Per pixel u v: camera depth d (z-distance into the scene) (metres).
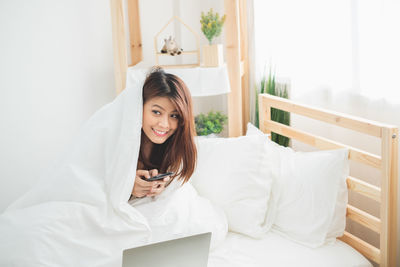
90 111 2.71
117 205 1.38
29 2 2.46
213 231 1.57
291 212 1.68
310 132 2.17
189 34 2.83
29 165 2.65
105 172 1.42
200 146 1.85
